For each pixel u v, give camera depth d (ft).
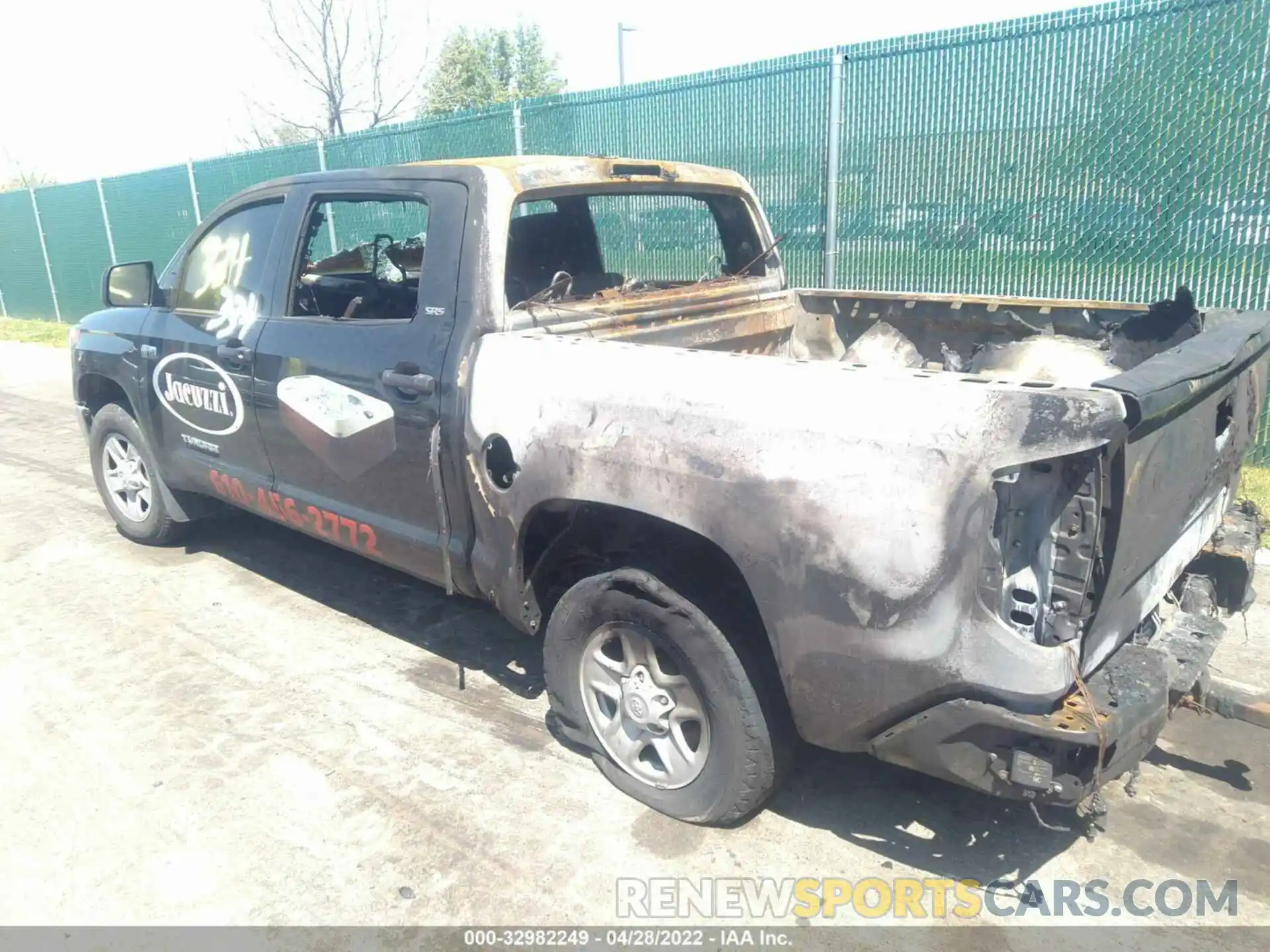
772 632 8.70
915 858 9.76
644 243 22.61
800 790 10.90
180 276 15.99
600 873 9.61
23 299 62.59
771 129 26.30
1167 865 9.57
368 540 12.98
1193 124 20.04
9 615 15.93
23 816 10.73
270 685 13.46
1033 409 7.22
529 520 10.59
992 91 22.43
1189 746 11.50
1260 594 15.15
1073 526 7.29
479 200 11.27
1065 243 22.20
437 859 9.87
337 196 13.16
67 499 22.34
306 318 13.37
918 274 24.56
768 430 8.50
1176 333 11.91
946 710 7.92
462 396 11.05
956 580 7.59
